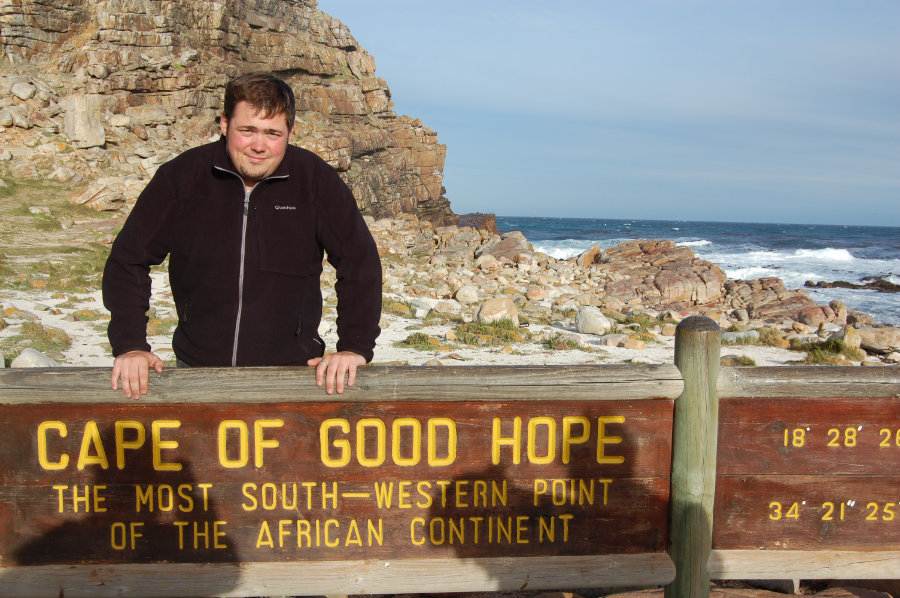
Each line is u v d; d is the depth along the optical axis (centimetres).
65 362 985
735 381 272
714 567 280
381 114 7456
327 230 291
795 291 2519
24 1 4462
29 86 3675
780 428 279
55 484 262
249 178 283
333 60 7006
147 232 281
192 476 265
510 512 275
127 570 265
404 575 272
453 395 266
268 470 267
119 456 262
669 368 271
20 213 2678
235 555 270
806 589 424
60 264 1939
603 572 278
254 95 267
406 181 7294
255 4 6162
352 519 272
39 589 262
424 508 273
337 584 271
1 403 255
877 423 280
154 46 4484
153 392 257
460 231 3794
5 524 262
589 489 277
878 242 8612
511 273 2641
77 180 3238
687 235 10200
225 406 263
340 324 290
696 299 2523
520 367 269
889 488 284
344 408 266
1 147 3384
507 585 275
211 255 287
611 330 1474
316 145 4956
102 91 4147
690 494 273
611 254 3253
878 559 286
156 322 1284
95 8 4666
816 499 283
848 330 1337
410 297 1900
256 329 293
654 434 276
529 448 273
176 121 4353
